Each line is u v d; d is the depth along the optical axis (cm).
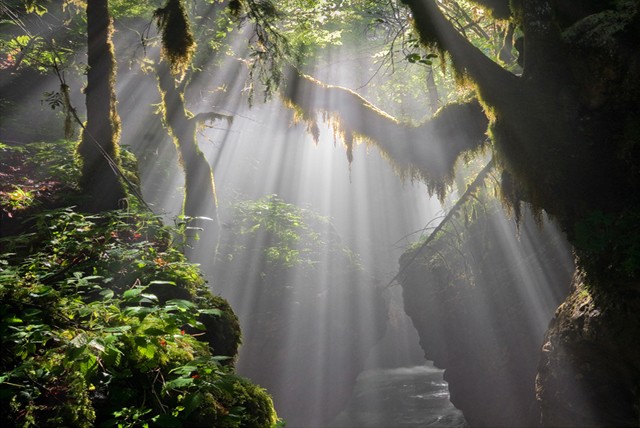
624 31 546
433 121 709
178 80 835
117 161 612
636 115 553
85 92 621
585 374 659
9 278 297
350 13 1170
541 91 584
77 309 287
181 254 434
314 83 752
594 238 553
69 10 1148
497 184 789
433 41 623
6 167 663
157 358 279
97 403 276
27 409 250
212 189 802
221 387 276
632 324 567
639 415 586
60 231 427
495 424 1073
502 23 746
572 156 575
